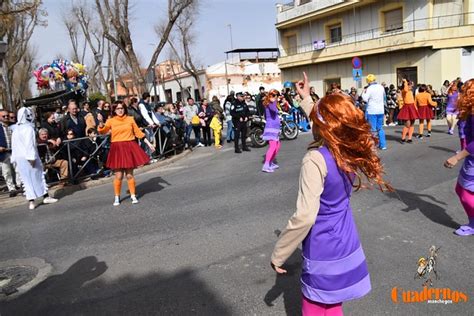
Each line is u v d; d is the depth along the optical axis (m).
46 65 14.09
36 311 3.64
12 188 8.26
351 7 28.09
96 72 40.19
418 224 5.11
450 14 23.64
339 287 2.25
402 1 25.05
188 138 14.44
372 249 4.43
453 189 6.55
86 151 9.16
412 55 24.58
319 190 2.17
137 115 11.02
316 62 30.98
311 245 2.27
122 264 4.52
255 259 4.38
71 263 4.66
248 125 13.27
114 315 3.48
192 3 17.91
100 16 16.17
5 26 10.64
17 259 4.89
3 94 16.59
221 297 3.65
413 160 9.07
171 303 3.61
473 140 4.31
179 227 5.61
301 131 17.41
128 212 6.55
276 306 3.43
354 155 2.19
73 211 6.89
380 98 10.43
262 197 6.86
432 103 12.37
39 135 8.60
